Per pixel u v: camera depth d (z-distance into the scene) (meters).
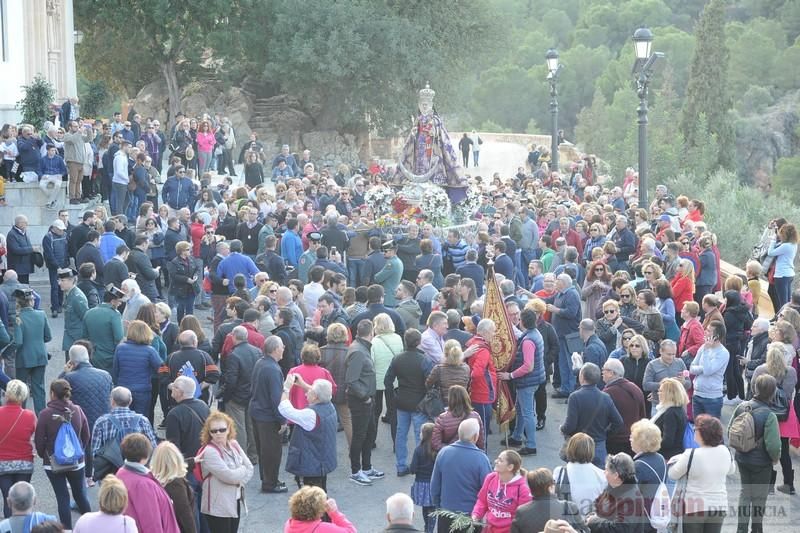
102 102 42.06
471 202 27.95
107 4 47.06
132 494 9.88
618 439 12.56
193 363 13.68
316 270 17.61
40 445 11.86
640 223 23.14
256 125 51.97
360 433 14.08
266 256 20.25
